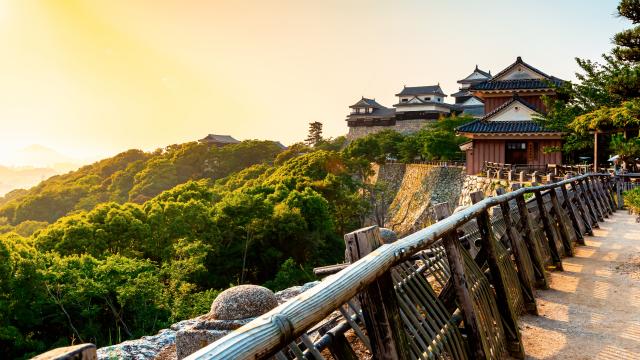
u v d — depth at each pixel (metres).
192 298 23.38
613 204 18.66
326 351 4.27
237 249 33.91
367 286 2.41
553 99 35.88
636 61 18.83
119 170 134.50
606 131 25.62
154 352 6.43
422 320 3.53
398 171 63.34
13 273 19.16
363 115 94.06
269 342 1.49
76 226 27.41
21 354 19.14
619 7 17.39
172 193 43.53
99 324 20.81
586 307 6.42
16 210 106.50
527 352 4.95
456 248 4.02
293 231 35.41
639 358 4.75
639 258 9.33
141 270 22.30
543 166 34.12
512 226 6.31
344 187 56.06
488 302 4.70
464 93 93.25
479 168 37.12
